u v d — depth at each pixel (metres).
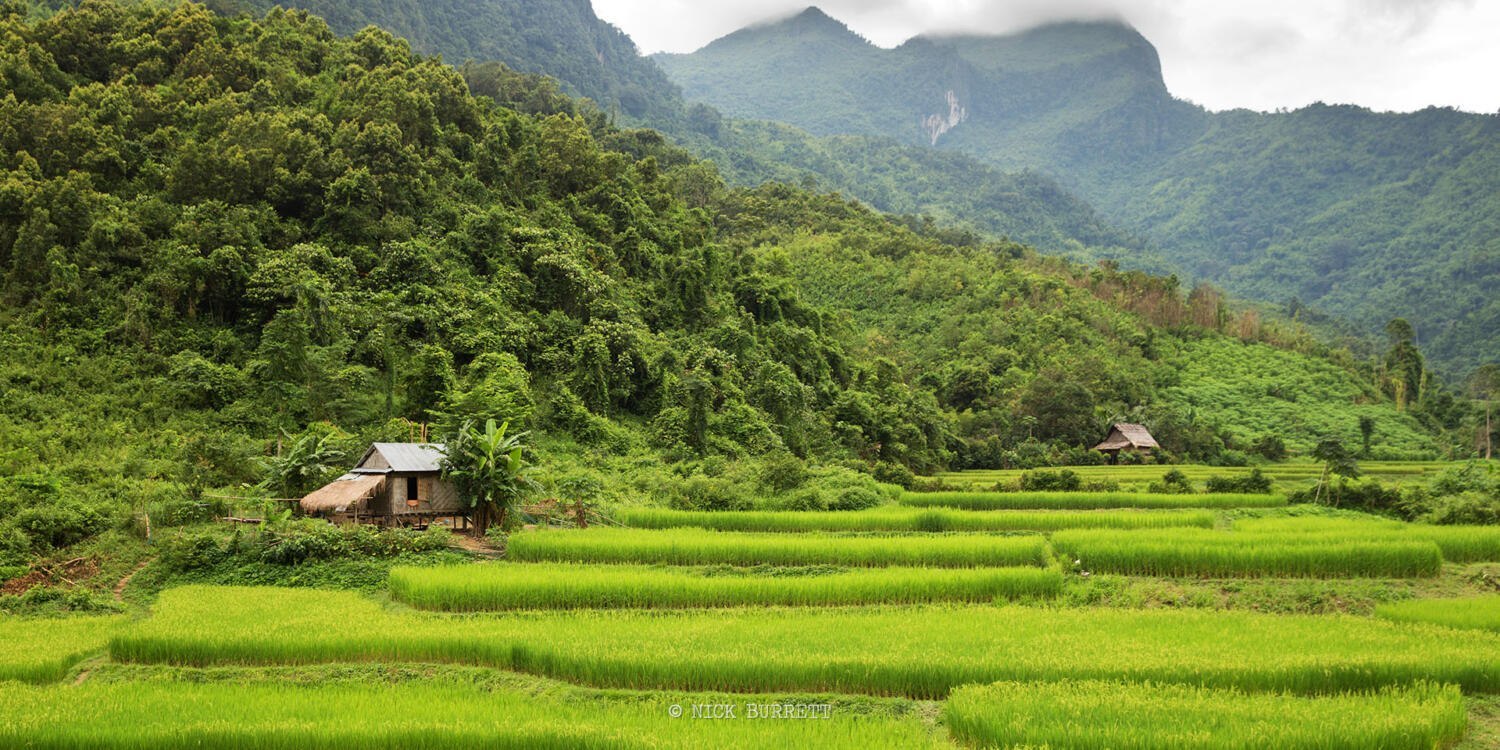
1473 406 108.50
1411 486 54.81
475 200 79.25
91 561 36.16
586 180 90.06
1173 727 19.53
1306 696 22.33
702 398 64.25
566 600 31.41
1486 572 35.12
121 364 56.22
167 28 83.81
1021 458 85.81
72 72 78.25
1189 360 116.62
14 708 21.50
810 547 37.28
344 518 41.25
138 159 69.94
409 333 63.66
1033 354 108.56
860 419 77.75
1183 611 29.91
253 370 57.19
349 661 26.00
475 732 19.64
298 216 71.19
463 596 31.16
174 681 24.50
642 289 80.38
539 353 67.38
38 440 47.53
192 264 59.97
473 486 41.22
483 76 139.62
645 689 23.75
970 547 36.97
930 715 22.12
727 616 30.03
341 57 90.25
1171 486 57.84
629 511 46.03
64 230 61.66
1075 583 34.19
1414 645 25.12
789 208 148.50
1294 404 106.94
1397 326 122.19
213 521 41.84
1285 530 41.50
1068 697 20.97
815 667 23.53
